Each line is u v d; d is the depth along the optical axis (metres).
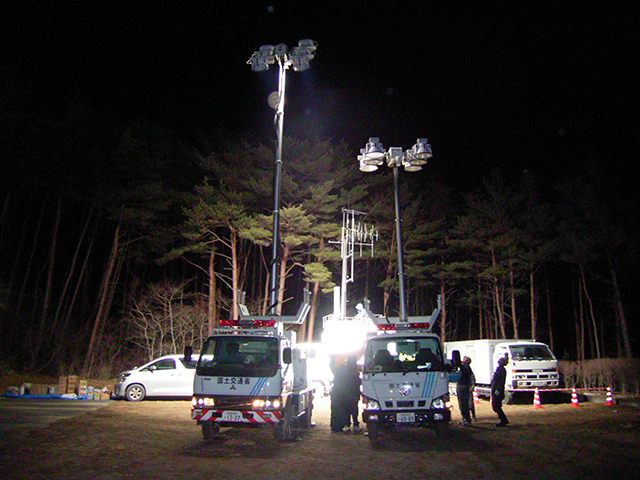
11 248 40.78
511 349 21.59
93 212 38.72
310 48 16.89
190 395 20.27
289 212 31.61
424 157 19.30
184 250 34.03
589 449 10.85
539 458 10.09
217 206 32.03
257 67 17.22
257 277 47.69
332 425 13.77
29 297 35.38
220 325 12.50
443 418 11.80
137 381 20.06
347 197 37.19
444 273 43.19
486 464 9.61
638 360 24.89
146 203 33.62
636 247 36.25
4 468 8.70
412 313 50.69
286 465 9.52
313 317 37.31
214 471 8.95
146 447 10.94
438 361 12.35
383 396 11.98
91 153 32.53
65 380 20.66
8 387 22.16
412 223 41.72
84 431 12.43
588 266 39.16
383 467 9.41
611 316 44.09
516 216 41.03
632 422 14.85
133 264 43.28
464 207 47.69
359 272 47.38
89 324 35.78
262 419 11.12
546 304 50.97
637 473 8.75
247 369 11.41
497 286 42.56
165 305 32.09
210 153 34.62
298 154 35.31
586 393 23.81
